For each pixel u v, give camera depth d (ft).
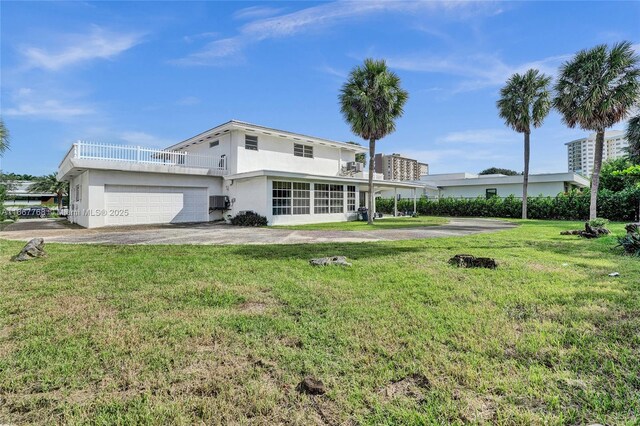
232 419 5.87
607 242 29.17
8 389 6.86
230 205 58.75
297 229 44.86
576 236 35.01
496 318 10.47
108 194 48.67
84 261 20.15
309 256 21.91
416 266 18.57
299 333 9.46
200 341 9.02
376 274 16.63
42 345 8.79
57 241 30.76
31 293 13.55
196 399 6.42
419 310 11.25
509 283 14.74
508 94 70.54
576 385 6.77
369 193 57.11
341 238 33.63
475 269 17.65
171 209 55.01
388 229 45.11
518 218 76.54
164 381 7.07
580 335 9.11
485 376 7.13
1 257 21.63
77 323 10.32
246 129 57.21
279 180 53.62
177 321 10.44
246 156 58.59
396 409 6.08
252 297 12.98
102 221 47.85
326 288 14.07
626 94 45.57
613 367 7.41
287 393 6.64
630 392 6.48
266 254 22.67
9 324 10.32
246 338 9.19
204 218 58.90
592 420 5.68
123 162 48.83
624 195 63.10
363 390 6.70
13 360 8.00
